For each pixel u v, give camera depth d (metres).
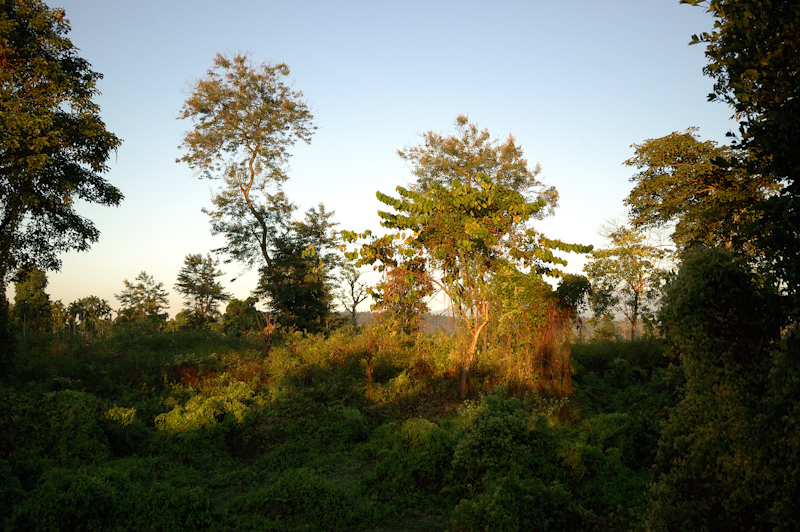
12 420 9.39
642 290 22.02
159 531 6.40
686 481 5.15
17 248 17.30
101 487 6.36
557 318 13.43
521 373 12.97
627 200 22.34
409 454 8.29
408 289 15.28
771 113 4.21
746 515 4.64
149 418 12.16
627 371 15.51
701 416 5.21
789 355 4.47
